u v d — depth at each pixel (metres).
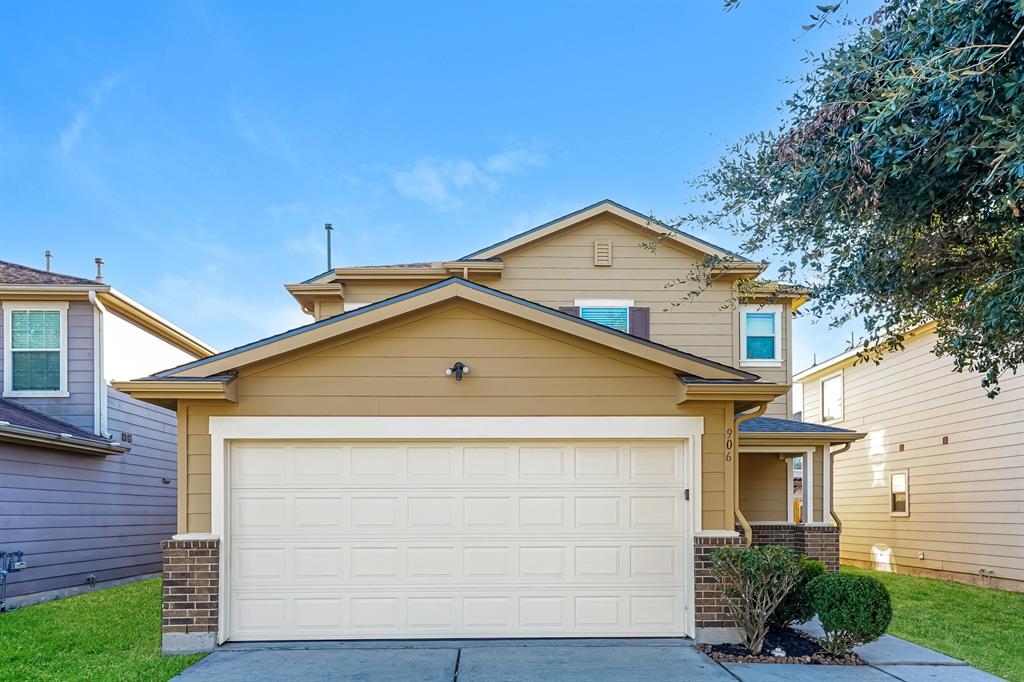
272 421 8.10
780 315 14.15
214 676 6.76
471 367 8.31
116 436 13.75
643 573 8.27
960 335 8.59
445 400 8.26
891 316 8.56
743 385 8.00
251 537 8.08
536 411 8.29
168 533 16.00
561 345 8.38
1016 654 7.98
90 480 12.93
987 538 13.92
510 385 8.31
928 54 6.30
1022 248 6.78
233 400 8.01
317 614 8.05
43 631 8.78
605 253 13.63
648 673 6.85
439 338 8.33
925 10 6.32
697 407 8.37
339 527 8.16
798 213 7.77
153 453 15.38
